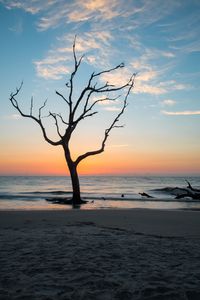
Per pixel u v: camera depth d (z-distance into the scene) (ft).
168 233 26.50
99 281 12.32
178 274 13.44
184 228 29.19
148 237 23.52
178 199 76.95
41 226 29.07
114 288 11.65
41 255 16.65
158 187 171.42
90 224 31.22
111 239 21.77
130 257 16.56
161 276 13.09
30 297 10.67
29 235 22.98
